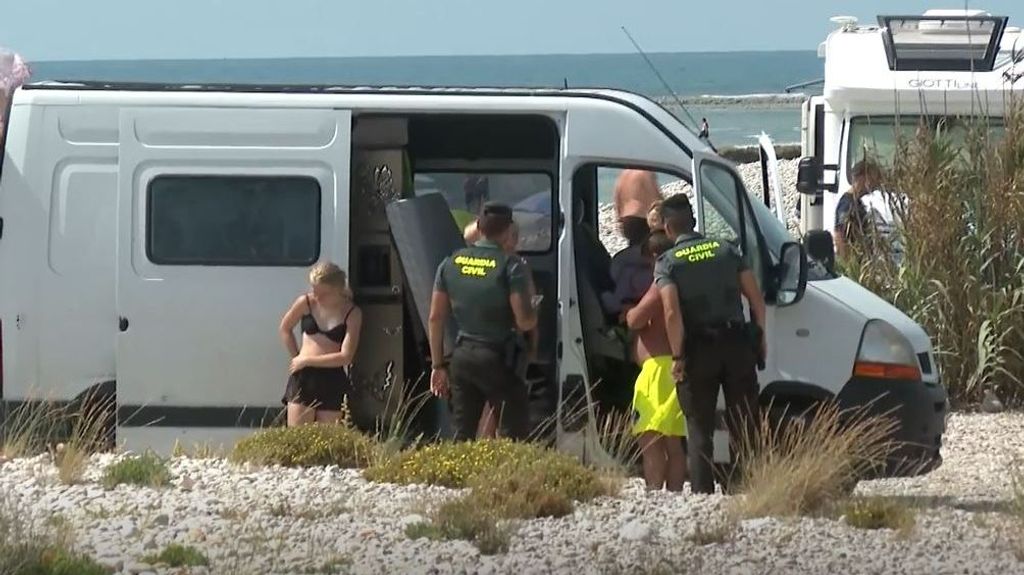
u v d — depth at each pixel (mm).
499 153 45531
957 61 68125
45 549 29938
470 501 33969
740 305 37469
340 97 41188
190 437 41312
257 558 30422
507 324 39562
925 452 40250
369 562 30328
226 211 41125
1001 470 44594
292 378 40969
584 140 40812
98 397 41344
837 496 36469
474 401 39938
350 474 38469
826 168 69812
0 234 41000
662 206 38062
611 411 41625
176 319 41031
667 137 40719
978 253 55344
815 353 40219
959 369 55062
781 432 39375
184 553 30250
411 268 41219
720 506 35438
